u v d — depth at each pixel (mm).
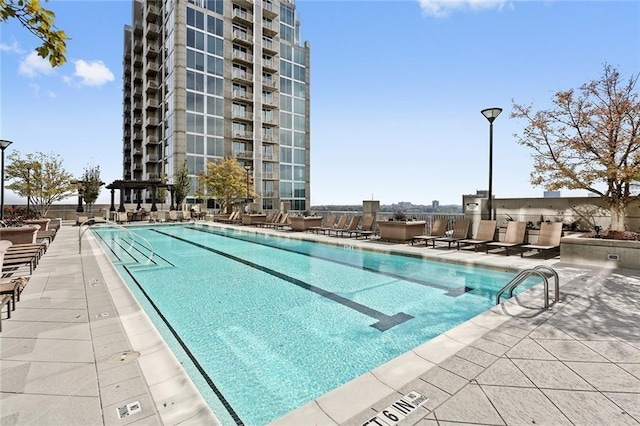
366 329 4559
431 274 7859
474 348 3232
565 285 5629
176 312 5305
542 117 9062
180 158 33906
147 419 2213
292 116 46562
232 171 30031
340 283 7102
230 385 3195
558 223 8867
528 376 2697
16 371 2842
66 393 2510
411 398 2406
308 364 3605
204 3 36250
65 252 10008
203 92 35969
